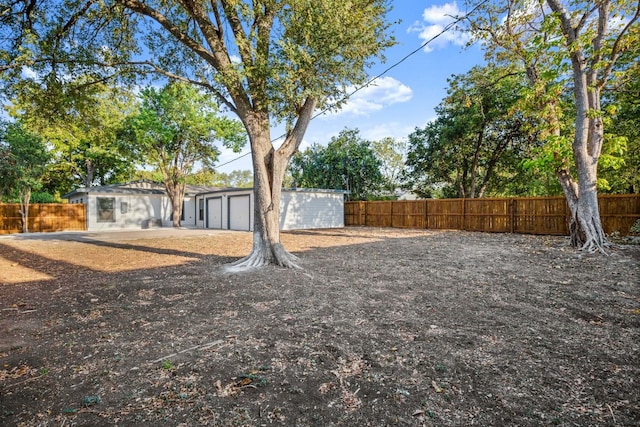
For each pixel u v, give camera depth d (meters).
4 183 16.81
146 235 15.88
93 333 3.36
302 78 6.20
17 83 7.55
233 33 7.13
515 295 4.56
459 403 2.08
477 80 13.97
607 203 11.77
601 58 8.99
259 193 7.21
